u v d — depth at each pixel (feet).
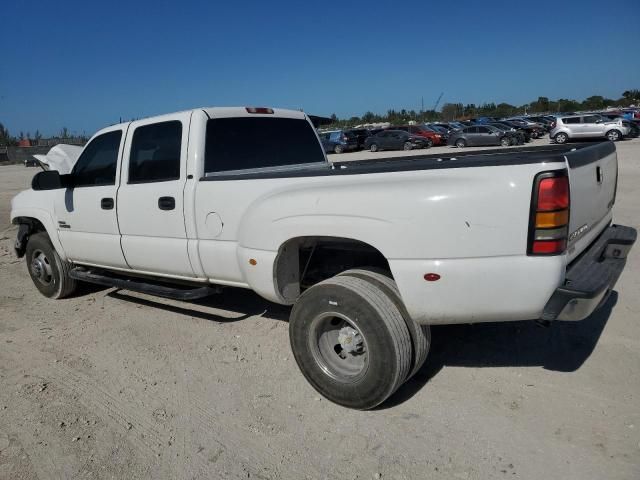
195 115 13.92
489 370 12.30
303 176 11.43
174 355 14.08
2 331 16.62
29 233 20.25
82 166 17.01
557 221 8.88
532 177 8.86
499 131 100.58
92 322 16.97
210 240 13.38
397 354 10.11
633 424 9.88
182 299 14.23
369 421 10.56
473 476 8.84
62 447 10.24
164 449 10.03
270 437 10.23
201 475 9.27
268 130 15.85
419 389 11.66
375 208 9.96
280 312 16.78
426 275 9.56
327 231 10.63
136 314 17.47
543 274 8.97
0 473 9.56
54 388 12.62
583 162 10.05
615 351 12.73
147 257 15.07
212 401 11.66
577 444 9.44
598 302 9.29
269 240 11.66
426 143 108.37
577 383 11.44
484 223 9.14
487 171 9.17
